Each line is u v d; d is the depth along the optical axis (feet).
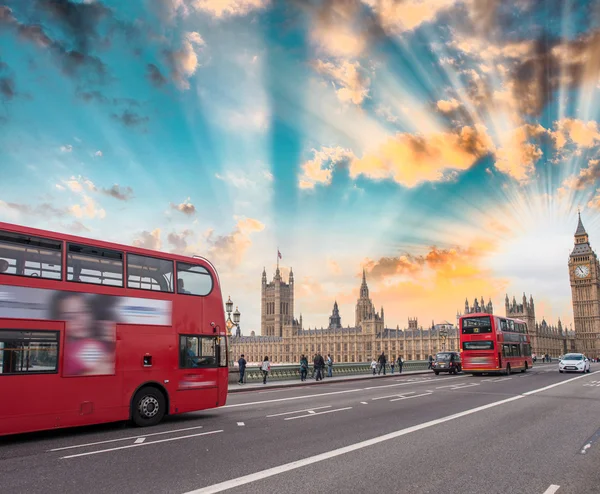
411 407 79.97
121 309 61.05
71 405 54.95
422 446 48.08
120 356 60.13
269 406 83.56
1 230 52.26
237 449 47.01
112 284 60.75
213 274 73.97
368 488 34.32
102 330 58.80
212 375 70.54
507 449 47.01
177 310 67.51
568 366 195.83
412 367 248.52
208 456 44.11
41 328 53.62
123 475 37.93
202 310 70.85
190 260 71.00
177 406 65.57
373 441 50.47
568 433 55.77
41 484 35.76
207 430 58.54
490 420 65.36
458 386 127.65
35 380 52.49
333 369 191.21
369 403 86.38
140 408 61.67
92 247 59.52
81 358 56.44
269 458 43.06
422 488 34.45
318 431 56.65
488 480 36.50
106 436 55.57
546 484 35.60
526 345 212.02
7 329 51.11
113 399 58.80
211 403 69.82
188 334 68.39
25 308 52.70
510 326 193.57
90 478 37.22
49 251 55.72
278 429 58.49
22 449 48.57
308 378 170.19
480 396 98.94
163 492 33.47
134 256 63.82
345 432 55.88
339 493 33.19
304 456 43.70
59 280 55.93
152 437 54.34
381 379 171.83
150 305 64.34
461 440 51.24
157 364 63.98
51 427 53.01
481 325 178.09
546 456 44.27
